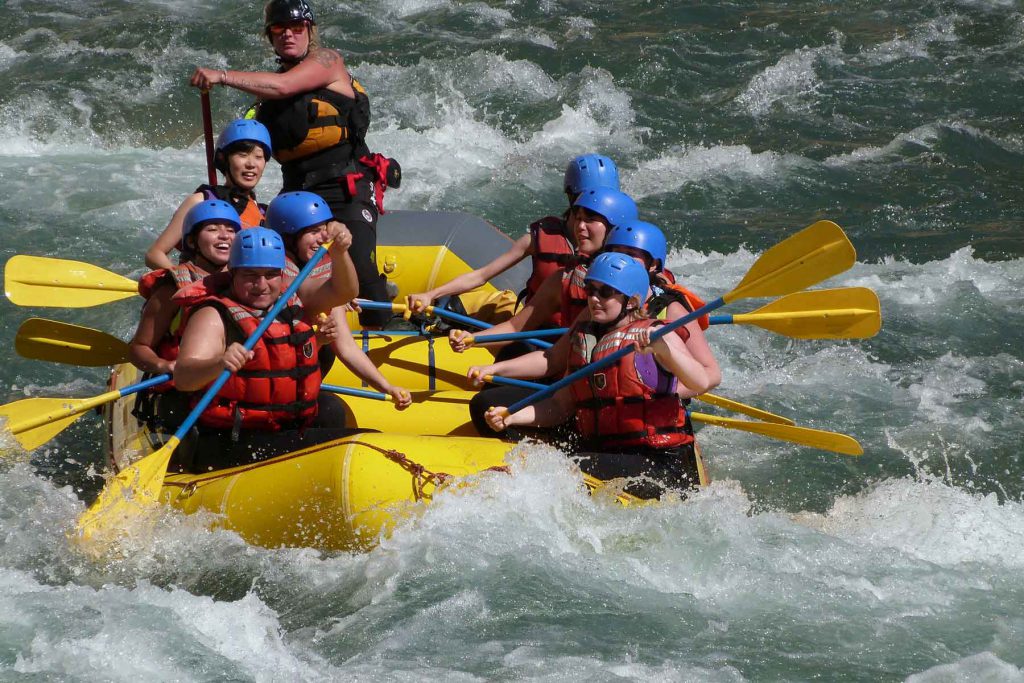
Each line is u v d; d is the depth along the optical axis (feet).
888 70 150.30
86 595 49.65
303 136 70.38
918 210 116.67
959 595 51.03
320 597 50.01
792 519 61.21
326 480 50.93
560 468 53.57
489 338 64.34
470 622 48.06
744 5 173.17
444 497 51.39
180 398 58.29
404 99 142.41
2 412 59.16
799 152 131.13
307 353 55.83
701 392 56.08
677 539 52.95
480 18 168.04
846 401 79.71
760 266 59.62
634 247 58.23
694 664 45.73
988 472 69.05
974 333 90.02
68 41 156.15
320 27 163.63
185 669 44.88
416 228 78.79
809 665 45.85
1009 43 156.97
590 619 48.34
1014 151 131.23
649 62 150.30
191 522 53.21
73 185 118.83
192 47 155.33
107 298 65.82
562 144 133.59
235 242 53.06
